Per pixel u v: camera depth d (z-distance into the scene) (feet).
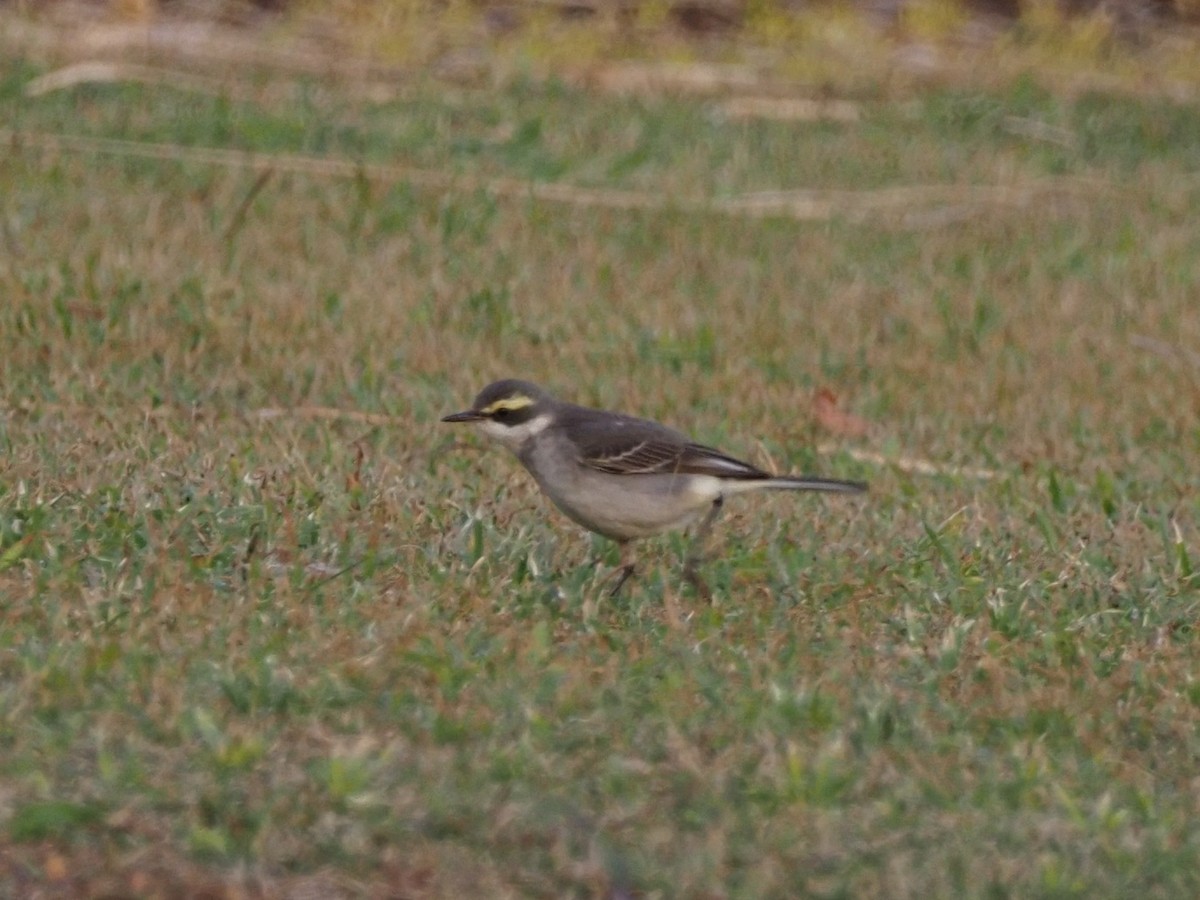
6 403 47.32
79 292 55.62
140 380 50.16
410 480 43.88
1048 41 92.17
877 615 37.50
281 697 31.45
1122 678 34.73
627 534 38.70
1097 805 30.22
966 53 90.68
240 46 81.71
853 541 41.83
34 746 29.66
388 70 81.66
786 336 58.54
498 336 56.13
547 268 63.05
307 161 70.18
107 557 36.96
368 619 34.96
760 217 70.44
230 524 39.01
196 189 66.54
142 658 32.32
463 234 65.41
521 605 36.60
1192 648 36.99
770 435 50.47
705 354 56.54
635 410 51.47
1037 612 38.01
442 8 88.22
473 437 47.83
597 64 85.25
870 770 30.96
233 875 26.99
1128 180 77.61
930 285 64.75
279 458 44.24
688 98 82.07
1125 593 39.45
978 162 77.00
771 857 28.32
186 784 28.91
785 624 36.68
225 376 51.11
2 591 34.91
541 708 31.99
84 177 66.69
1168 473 49.34
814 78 85.76
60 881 26.73
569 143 74.49
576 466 38.11
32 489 40.09
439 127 74.64
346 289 58.75
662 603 37.91
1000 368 57.62
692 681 33.27
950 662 34.76
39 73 74.59
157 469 42.19
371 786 29.30
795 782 29.86
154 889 26.58
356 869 27.48
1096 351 59.47
